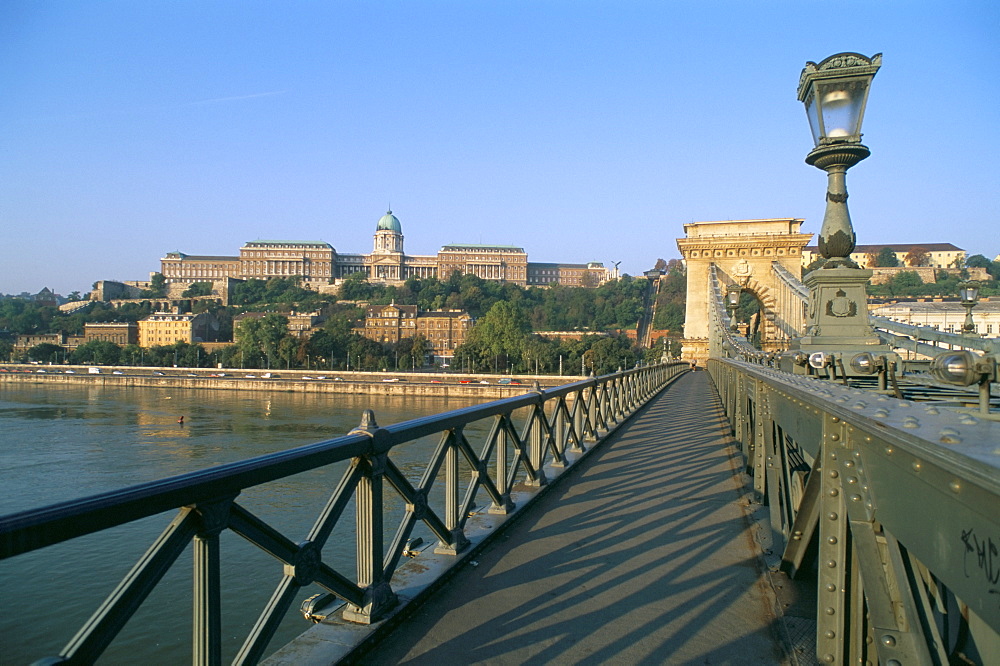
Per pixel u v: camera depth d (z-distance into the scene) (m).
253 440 44.19
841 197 6.34
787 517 5.10
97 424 53.91
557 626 4.06
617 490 7.95
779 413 5.12
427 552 5.32
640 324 176.75
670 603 4.41
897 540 2.44
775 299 43.72
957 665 2.50
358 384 100.06
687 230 47.47
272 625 3.15
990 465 1.47
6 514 1.97
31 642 10.77
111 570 14.03
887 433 2.19
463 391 94.75
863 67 6.08
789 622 3.98
